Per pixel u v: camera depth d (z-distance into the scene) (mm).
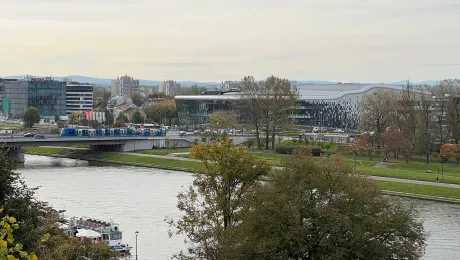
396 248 86312
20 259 78375
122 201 189625
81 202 187625
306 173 91688
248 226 86625
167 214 170250
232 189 104312
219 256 91812
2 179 88875
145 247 138375
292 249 83812
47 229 99812
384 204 89750
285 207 84938
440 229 157500
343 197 88375
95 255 96625
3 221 36250
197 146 106938
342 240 82812
